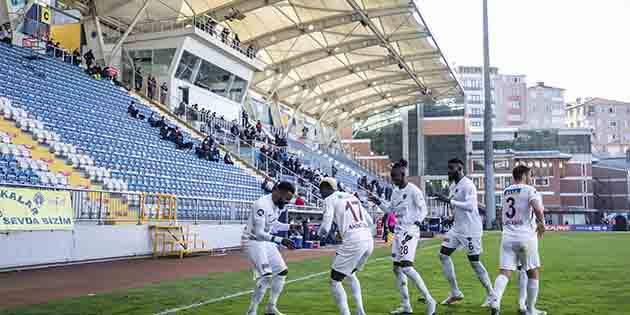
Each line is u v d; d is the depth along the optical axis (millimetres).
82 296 9594
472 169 81062
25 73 24984
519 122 128500
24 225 13727
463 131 80750
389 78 52719
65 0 33594
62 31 33844
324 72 50062
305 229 25484
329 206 7051
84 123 24406
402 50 44062
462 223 8492
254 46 41938
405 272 7832
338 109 62594
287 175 35500
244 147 35125
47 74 26328
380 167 81875
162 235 18359
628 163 94625
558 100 134625
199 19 35656
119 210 17109
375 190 49500
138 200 17828
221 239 21297
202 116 35188
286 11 37594
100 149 23031
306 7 36500
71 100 25703
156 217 18531
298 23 39219
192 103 35969
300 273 13531
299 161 42062
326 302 8984
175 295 9742
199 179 26844
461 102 81125
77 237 15367
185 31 33875
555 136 82312
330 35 41844
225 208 22141
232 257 18500
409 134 81812
